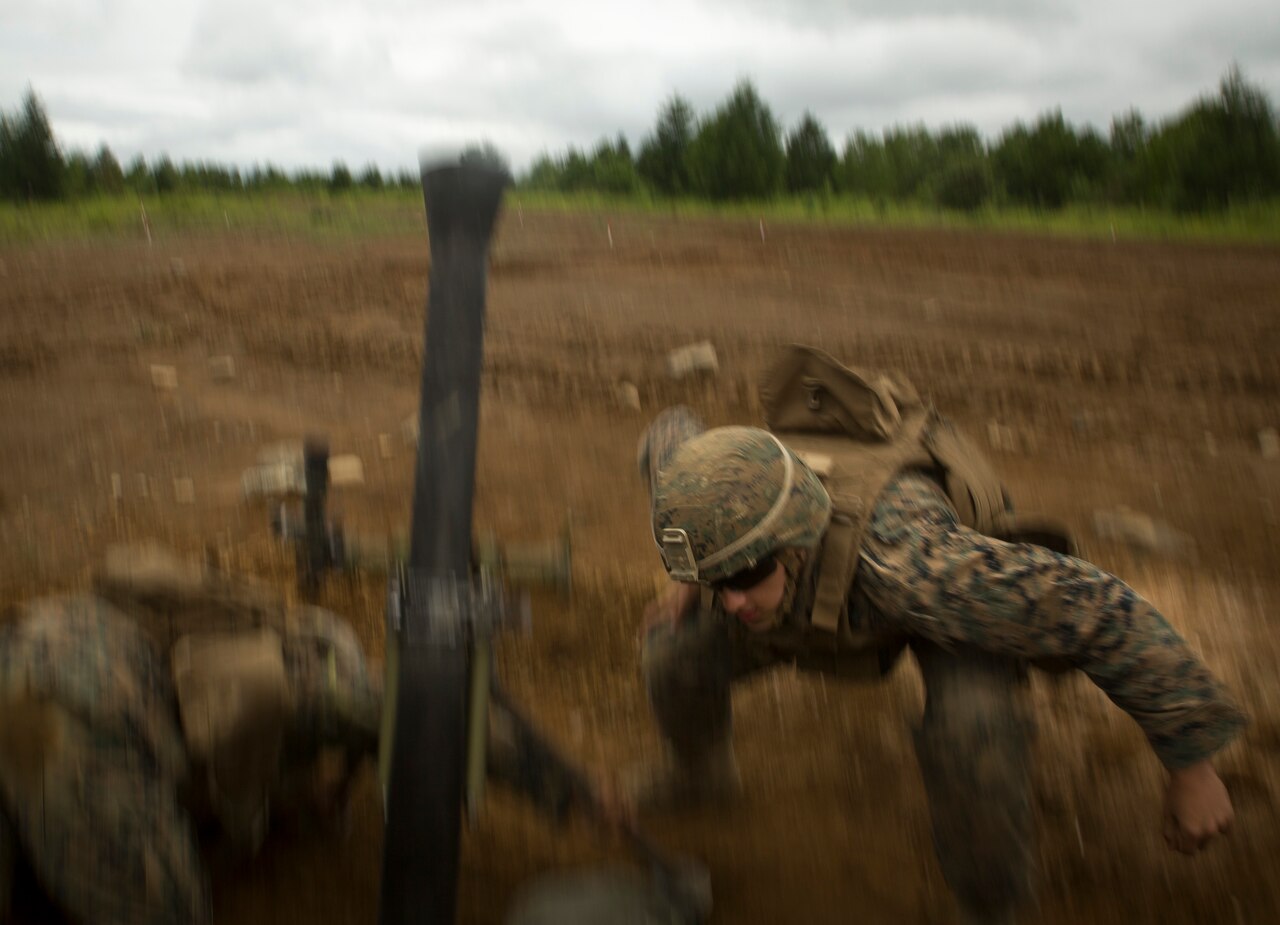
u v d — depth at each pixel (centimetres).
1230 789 310
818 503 218
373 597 410
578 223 1673
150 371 761
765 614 221
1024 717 227
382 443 615
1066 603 210
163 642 216
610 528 495
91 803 184
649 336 838
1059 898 277
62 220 1695
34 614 207
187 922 193
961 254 1234
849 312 916
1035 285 1026
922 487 230
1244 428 615
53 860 184
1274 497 520
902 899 279
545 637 390
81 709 190
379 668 355
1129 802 307
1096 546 468
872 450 237
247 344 836
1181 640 213
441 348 186
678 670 263
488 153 189
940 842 231
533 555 198
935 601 212
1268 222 1520
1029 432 616
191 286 1072
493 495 536
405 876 179
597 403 680
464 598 182
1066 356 759
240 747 213
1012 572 211
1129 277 1065
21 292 1045
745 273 1118
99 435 625
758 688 359
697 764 291
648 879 256
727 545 208
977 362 752
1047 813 304
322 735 242
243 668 213
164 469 568
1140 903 275
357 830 288
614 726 347
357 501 531
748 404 681
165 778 200
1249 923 269
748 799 311
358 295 1019
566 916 236
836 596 221
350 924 261
